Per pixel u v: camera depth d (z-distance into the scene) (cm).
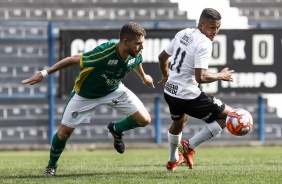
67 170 2217
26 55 4259
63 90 3947
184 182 1792
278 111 4356
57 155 2016
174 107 2039
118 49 1886
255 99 4388
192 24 4128
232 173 2062
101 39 3934
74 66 3944
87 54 1897
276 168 2273
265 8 4647
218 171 2139
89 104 1997
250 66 4038
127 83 3975
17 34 4309
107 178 1914
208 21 1958
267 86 4066
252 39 4028
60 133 1998
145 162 2645
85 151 3884
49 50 4072
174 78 2011
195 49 1948
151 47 3966
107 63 1894
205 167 2333
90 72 1922
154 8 4566
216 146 4206
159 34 3972
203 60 1928
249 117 1972
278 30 4050
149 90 4003
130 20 4553
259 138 4297
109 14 4547
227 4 4575
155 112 4147
